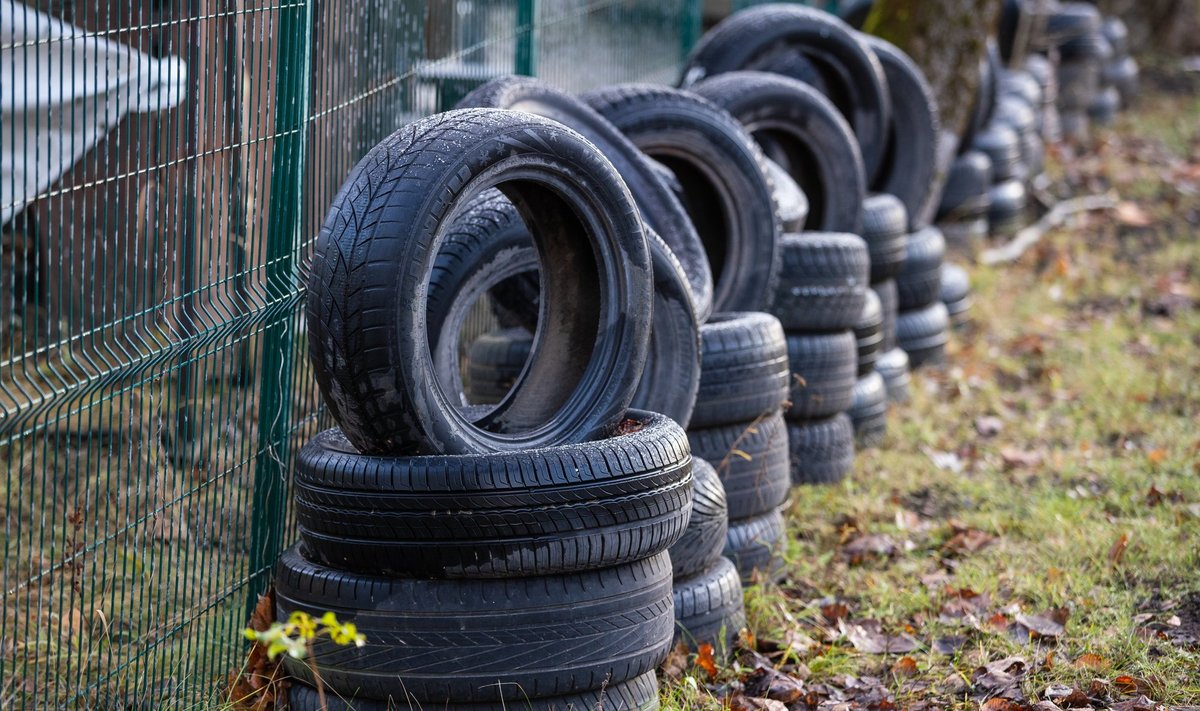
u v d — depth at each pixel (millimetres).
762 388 5230
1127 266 11234
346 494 3604
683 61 11312
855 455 7098
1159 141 15570
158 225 3887
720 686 4418
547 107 5453
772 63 8188
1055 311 10141
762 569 5258
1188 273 10961
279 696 4004
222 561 4766
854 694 4398
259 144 4312
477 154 3635
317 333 3549
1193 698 4152
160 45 3859
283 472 4359
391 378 3529
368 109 5074
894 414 7852
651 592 3832
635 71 9938
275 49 4199
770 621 4918
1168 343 9172
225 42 4133
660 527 3773
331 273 3514
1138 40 20391
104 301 3775
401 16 5434
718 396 5121
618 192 4027
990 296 10453
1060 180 13758
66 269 5125
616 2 9352
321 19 4484
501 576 3592
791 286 6379
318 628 3666
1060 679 4340
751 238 6113
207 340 3936
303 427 4598
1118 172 14047
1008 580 5242
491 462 3545
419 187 3543
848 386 6570
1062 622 4785
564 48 8273
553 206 4055
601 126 5547
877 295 7891
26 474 5141
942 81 10180
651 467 3734
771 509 5344
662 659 3932
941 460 7023
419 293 3562
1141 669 4332
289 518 4469
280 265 4270
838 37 8016
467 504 3527
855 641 4754
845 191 7406
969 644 4727
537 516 3555
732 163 6004
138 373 3930
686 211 6113
